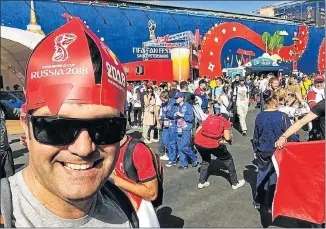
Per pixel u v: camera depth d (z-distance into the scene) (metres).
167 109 6.24
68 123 0.70
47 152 0.71
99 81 0.74
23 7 13.00
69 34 0.75
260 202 3.89
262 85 12.45
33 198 0.76
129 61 16.23
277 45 20.98
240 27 20.00
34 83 0.73
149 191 1.95
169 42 17.48
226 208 4.14
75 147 0.71
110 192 0.97
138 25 16.50
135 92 10.30
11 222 0.72
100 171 0.76
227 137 4.66
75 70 0.73
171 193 4.71
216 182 5.14
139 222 1.05
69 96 0.71
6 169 3.91
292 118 6.45
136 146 2.03
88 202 0.83
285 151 3.19
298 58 21.20
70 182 0.73
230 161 4.79
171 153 6.16
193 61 18.08
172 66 17.50
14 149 7.33
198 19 18.48
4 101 9.22
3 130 3.92
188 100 6.86
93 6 15.06
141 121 10.23
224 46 19.36
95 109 0.73
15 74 11.03
